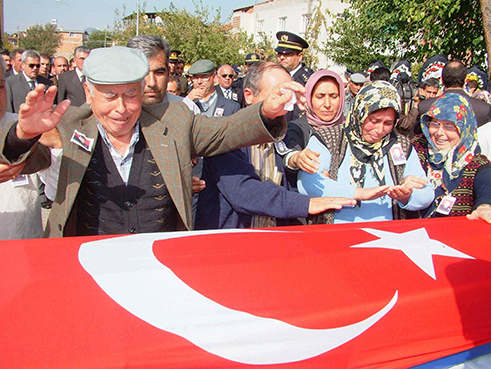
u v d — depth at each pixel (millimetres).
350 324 1305
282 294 1305
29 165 1625
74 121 1731
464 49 9773
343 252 1599
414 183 1994
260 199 1982
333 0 21078
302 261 1495
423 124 2631
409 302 1405
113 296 1209
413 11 9781
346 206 2100
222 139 1866
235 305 1237
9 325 1092
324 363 1278
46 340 1067
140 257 1407
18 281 1234
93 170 1754
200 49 17516
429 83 5758
